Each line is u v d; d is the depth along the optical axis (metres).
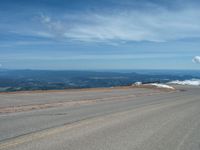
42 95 25.14
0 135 7.46
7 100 19.81
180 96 28.56
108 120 10.55
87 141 6.80
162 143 6.70
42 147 6.16
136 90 40.03
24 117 11.28
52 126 9.02
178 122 10.20
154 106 16.91
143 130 8.45
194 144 6.64
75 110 14.30
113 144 6.53
